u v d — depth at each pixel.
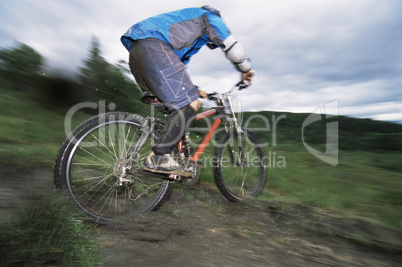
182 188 2.83
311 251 1.71
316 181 3.76
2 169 2.33
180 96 1.88
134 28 1.88
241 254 1.54
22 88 6.63
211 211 2.28
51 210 1.38
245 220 2.15
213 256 1.46
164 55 1.82
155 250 1.44
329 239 1.95
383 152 5.78
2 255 1.04
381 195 3.23
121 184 1.93
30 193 1.79
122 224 1.77
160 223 1.88
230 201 2.59
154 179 2.06
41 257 1.11
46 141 3.71
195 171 2.25
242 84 2.37
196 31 1.95
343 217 2.46
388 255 1.78
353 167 4.73
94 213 1.79
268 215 2.34
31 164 2.61
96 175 2.14
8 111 5.17
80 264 1.13
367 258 1.70
